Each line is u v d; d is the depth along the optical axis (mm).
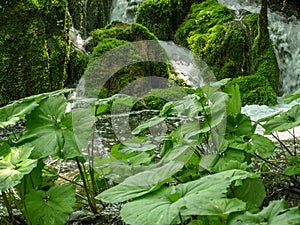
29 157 1553
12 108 1706
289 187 2055
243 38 6383
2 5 5281
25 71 5449
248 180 1624
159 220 1068
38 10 5500
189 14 7148
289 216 1168
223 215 1229
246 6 7480
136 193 1255
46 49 5559
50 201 1545
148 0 7215
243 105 5711
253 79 5980
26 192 1710
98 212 1931
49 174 1945
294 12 6957
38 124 1656
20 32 5391
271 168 2330
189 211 1188
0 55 5293
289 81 6367
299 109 1903
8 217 1870
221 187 1148
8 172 1396
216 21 6762
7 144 1673
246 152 1870
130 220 1097
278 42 6539
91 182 2014
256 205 1529
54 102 1690
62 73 5773
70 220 1860
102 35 5633
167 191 1209
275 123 1894
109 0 8102
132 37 5688
